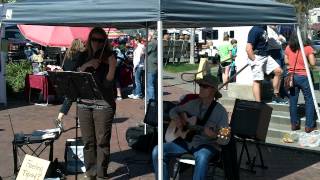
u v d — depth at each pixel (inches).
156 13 155.9
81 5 173.2
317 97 370.0
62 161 240.2
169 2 157.8
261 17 189.8
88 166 207.9
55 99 449.7
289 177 222.5
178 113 188.2
